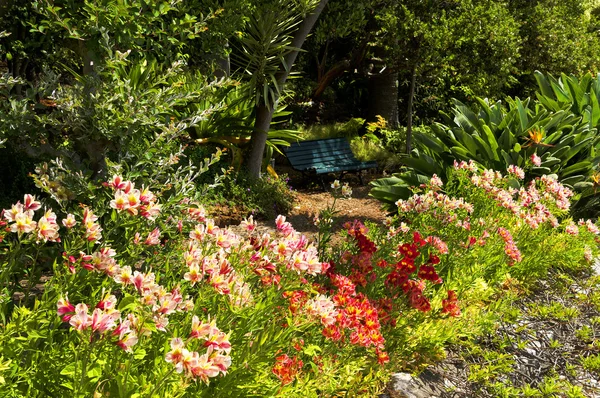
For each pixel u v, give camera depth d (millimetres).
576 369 4285
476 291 4500
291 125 16312
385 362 3562
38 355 2447
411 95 15055
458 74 13945
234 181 9711
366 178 14438
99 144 4578
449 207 4855
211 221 2902
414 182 7016
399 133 16375
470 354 4156
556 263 5469
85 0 4562
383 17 13805
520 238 5340
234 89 10406
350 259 4082
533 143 6875
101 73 4547
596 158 7070
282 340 2752
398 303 3855
